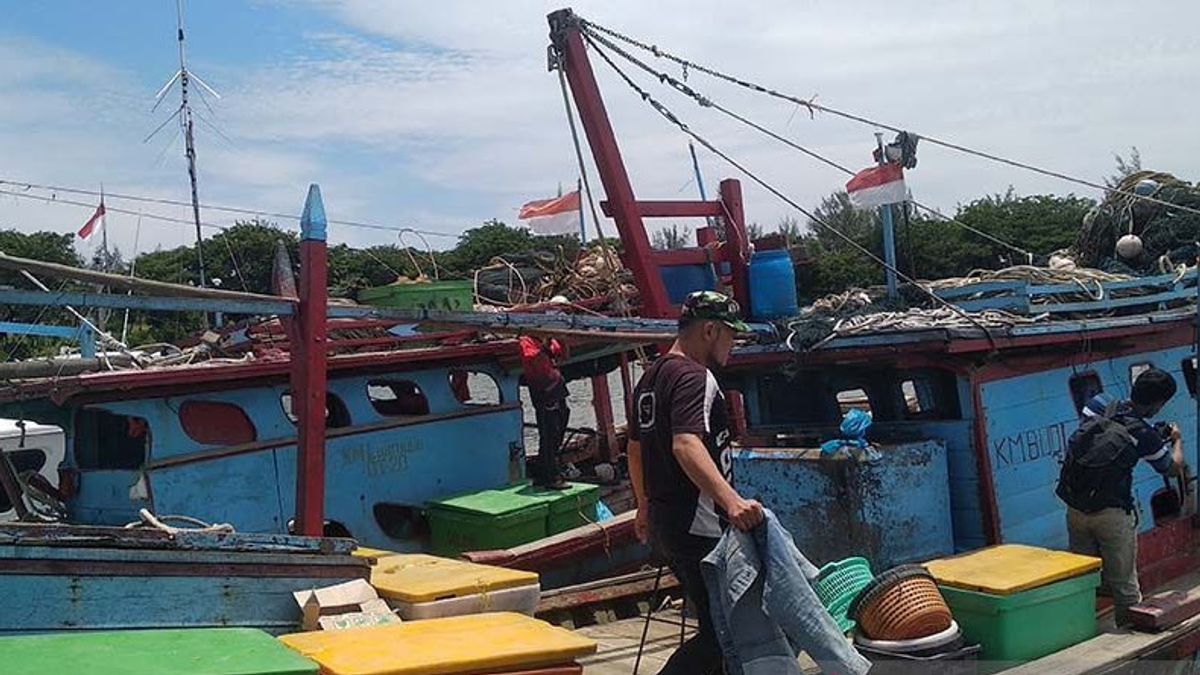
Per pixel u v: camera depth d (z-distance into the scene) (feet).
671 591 27.58
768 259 29.96
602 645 23.56
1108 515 22.24
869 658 17.83
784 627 14.46
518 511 29.19
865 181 28.84
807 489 22.49
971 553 21.47
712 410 15.37
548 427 31.81
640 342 26.40
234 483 27.61
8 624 14.30
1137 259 34.17
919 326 23.43
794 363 25.12
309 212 20.49
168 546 15.89
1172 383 22.93
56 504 28.30
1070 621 20.26
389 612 17.28
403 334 31.63
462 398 34.99
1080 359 26.53
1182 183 35.12
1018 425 24.38
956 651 17.97
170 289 18.92
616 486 36.60
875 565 21.50
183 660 12.29
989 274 29.01
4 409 27.91
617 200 31.04
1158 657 20.81
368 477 29.96
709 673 16.19
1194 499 29.09
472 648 13.93
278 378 28.84
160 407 26.61
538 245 61.98
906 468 22.26
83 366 27.04
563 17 30.68
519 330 24.48
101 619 15.06
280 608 16.80
